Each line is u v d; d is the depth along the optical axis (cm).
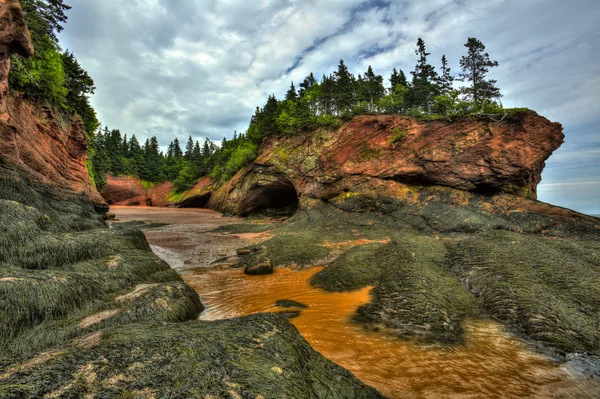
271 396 370
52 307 704
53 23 2420
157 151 11788
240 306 1079
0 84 1369
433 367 652
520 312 886
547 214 2281
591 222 2080
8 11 988
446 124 3105
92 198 3500
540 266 1175
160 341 447
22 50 1094
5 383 309
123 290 931
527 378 610
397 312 960
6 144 1524
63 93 2617
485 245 1478
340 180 3744
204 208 8394
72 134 2922
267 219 4888
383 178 3359
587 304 902
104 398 310
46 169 2112
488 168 2845
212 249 2258
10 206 984
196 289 1298
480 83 3922
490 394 557
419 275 1198
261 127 5588
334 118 4094
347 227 2923
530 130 2831
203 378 370
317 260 1791
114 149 9419
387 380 600
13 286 667
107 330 536
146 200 9775
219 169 7944
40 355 399
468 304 1009
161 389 337
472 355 707
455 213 2536
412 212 2870
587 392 564
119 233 1383
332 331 852
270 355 476
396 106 4681
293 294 1225
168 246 2350
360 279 1331
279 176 4719
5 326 603
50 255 934
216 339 482
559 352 707
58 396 301
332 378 507
